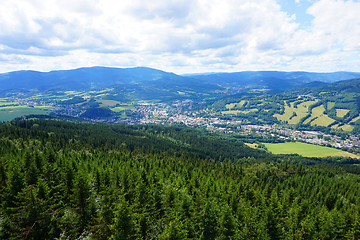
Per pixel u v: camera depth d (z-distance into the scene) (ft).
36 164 236.02
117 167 357.61
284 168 490.08
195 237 162.81
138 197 188.14
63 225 138.72
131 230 127.95
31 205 127.54
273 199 255.70
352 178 500.33
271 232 181.16
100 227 138.21
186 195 216.13
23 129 599.57
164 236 129.90
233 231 174.70
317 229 199.31
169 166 431.84
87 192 159.94
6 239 121.60
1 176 179.01
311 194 362.53
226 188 303.68
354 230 195.52
